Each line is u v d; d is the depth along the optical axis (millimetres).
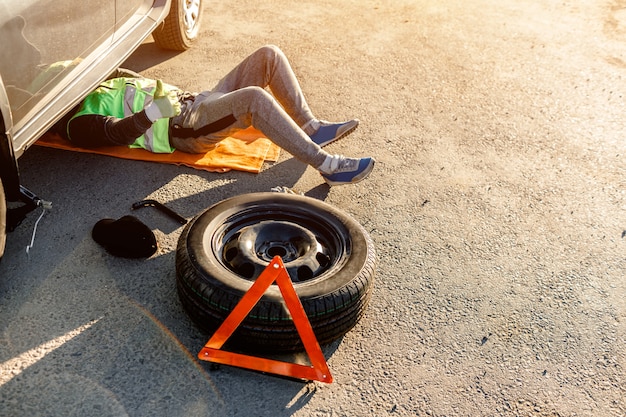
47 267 3072
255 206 3076
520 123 4867
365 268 2732
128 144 3572
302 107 3869
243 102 3426
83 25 3459
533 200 3971
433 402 2557
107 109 3619
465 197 3945
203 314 2600
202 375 2580
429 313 3018
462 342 2865
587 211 3906
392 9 6992
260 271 2717
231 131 3621
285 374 2480
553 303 3152
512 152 4480
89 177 3764
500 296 3168
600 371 2779
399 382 2631
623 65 6020
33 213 3420
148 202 3535
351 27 6414
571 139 4695
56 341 2678
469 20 6852
